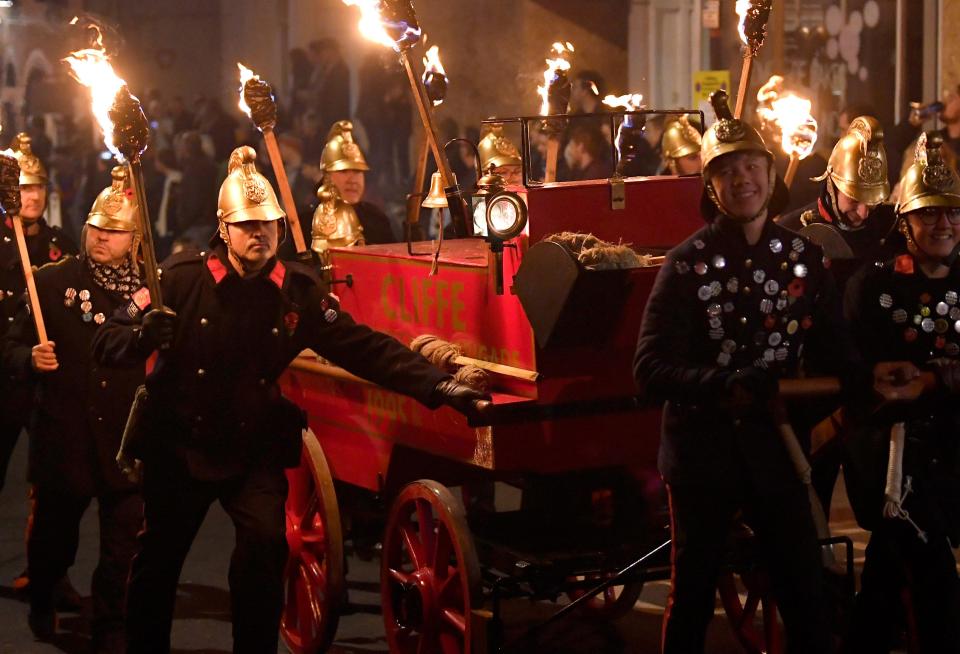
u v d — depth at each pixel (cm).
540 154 1254
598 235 582
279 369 555
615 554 555
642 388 481
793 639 486
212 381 541
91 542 858
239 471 546
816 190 1032
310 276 557
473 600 550
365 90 1872
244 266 547
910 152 1001
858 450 521
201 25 3152
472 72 1877
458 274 602
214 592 754
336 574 625
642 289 539
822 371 498
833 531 825
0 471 794
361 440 650
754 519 490
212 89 3161
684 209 598
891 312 512
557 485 607
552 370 555
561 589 557
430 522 588
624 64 1809
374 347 555
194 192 1658
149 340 523
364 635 680
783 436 482
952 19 1152
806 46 1376
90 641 675
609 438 568
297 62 2088
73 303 659
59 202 1852
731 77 1554
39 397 662
